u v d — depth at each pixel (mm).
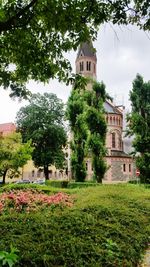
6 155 37875
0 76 7766
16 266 5680
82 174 40156
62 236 7773
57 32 7156
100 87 40688
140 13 6496
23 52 7465
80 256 6852
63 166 68625
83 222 9430
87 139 39344
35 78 7949
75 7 6516
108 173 82125
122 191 19734
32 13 6496
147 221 12484
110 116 89250
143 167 37562
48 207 15898
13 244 6539
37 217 9523
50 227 8430
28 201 16312
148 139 37500
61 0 6469
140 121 37906
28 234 7574
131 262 7730
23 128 69188
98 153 39094
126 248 8258
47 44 7367
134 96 39062
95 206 12664
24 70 7855
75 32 7004
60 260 6402
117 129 90062
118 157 84812
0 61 7848
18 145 39312
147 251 9672
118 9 6500
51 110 69500
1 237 7156
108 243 8008
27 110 68688
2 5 6625
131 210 13344
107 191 19203
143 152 38281
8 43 7312
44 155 65125
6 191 21172
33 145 66688
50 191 22422
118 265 7117
